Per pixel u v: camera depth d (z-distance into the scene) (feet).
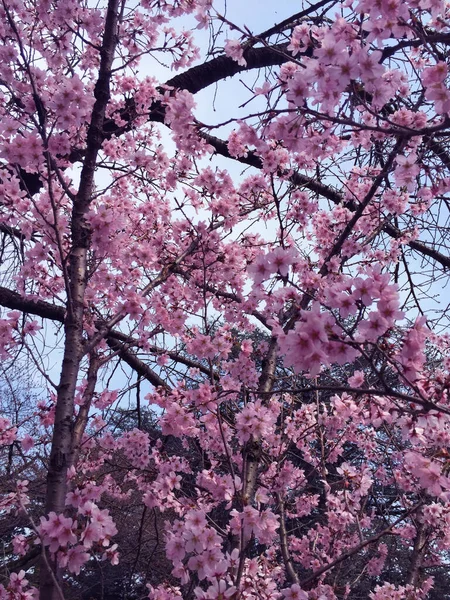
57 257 11.61
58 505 7.82
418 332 6.49
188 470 15.60
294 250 7.23
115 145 15.90
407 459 7.37
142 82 14.98
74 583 25.76
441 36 6.84
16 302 17.72
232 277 15.05
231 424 12.46
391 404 9.01
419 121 10.43
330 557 16.57
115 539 22.53
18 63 10.02
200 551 8.04
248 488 10.00
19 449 14.98
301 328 6.18
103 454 16.28
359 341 6.70
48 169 8.45
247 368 12.69
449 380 6.81
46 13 12.84
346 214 15.44
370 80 7.00
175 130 9.89
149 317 11.71
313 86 7.38
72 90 9.55
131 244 14.35
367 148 12.10
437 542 15.81
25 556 15.08
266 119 8.55
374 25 7.04
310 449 17.42
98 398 13.74
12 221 10.25
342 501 14.12
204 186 12.98
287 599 8.57
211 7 8.32
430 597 31.89
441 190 10.74
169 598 9.98
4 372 15.24
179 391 12.25
